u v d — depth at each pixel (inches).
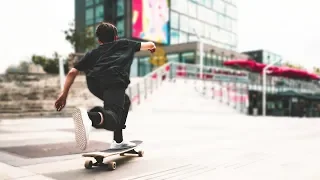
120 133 134.8
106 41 129.7
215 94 805.9
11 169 119.9
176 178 107.3
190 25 1829.5
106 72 118.5
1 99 553.6
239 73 1236.5
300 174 117.0
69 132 270.4
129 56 126.7
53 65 1198.3
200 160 144.4
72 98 626.5
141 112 607.8
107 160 141.1
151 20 1601.9
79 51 1272.1
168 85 740.0
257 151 176.9
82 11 1760.6
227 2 2151.8
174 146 194.4
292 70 1179.9
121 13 1569.9
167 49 1446.9
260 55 2080.5
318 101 1332.4
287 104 1154.7
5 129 298.0
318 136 270.2
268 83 1170.0
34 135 244.5
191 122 429.1
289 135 277.4
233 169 125.0
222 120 496.7
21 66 1063.6
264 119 579.2
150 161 139.6
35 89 620.1
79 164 130.9
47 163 133.0
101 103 641.6
